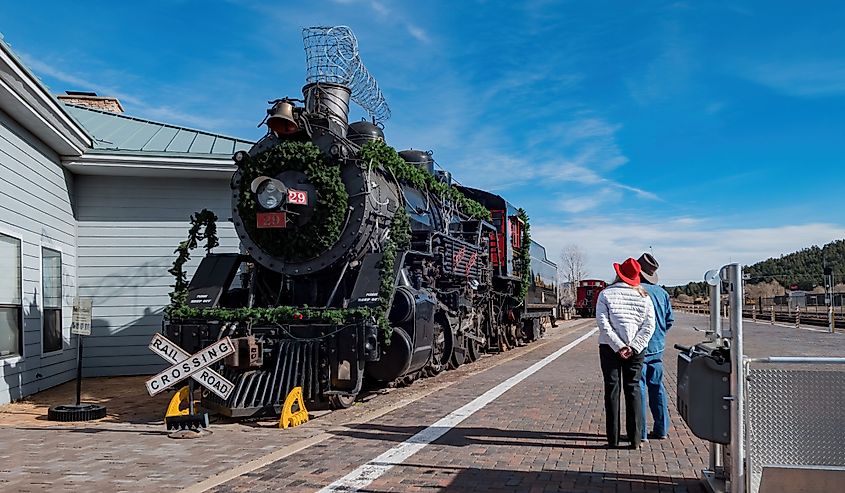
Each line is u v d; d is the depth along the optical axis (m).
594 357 17.30
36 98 10.16
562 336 28.89
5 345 10.68
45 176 12.33
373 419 8.23
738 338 4.69
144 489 5.40
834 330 31.27
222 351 7.73
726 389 4.79
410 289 10.29
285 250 9.87
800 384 4.69
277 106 9.90
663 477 5.65
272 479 5.62
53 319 12.75
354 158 10.03
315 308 9.02
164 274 14.57
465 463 6.12
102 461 6.37
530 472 5.81
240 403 8.27
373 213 9.99
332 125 10.34
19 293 11.11
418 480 5.58
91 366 14.13
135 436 7.62
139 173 14.20
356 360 8.70
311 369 8.69
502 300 19.06
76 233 14.14
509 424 7.87
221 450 6.79
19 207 11.08
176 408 8.35
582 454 6.44
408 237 10.41
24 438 7.59
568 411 8.73
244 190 10.09
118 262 14.38
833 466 4.64
